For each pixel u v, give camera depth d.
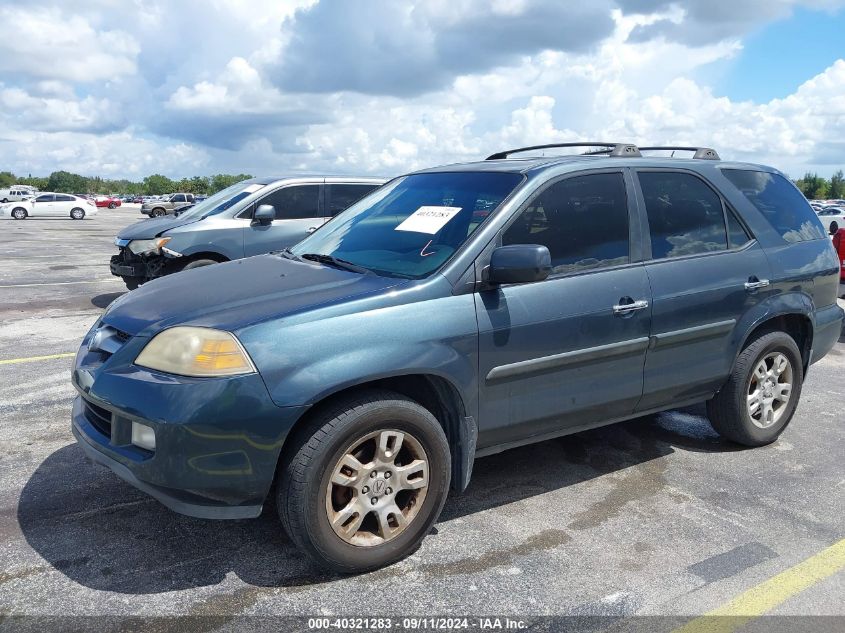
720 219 4.18
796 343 4.67
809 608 2.76
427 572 2.97
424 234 3.46
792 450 4.47
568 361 3.43
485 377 3.18
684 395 4.06
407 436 2.97
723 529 3.39
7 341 7.06
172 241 8.13
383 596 2.79
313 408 2.81
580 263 3.51
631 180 3.82
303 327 2.77
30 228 28.19
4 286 11.05
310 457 2.72
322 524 2.78
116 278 12.26
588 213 3.61
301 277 3.30
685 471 4.10
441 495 3.10
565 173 3.58
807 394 5.73
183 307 3.02
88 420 3.12
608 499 3.70
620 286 3.59
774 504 3.68
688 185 4.09
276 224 8.61
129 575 2.89
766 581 2.94
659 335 3.75
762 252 4.28
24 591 2.76
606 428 4.81
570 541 3.25
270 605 2.71
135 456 2.72
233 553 3.08
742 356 4.22
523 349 3.26
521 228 3.35
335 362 2.75
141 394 2.69
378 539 2.96
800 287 4.45
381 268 3.34
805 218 4.72
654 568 3.03
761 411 4.41
